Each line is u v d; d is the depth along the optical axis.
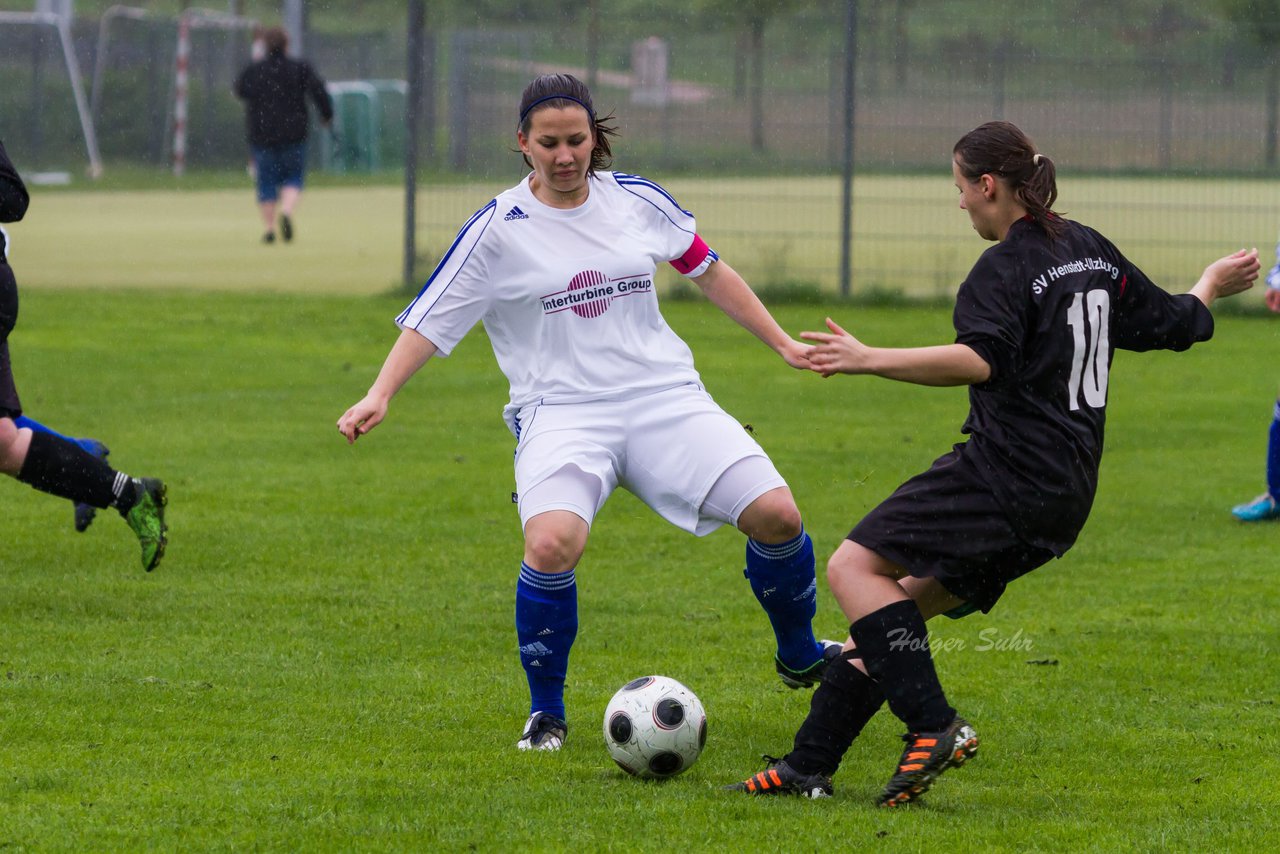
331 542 25.97
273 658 19.61
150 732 16.52
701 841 13.42
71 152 106.31
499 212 16.64
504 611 22.19
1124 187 73.12
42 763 15.37
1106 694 18.75
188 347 46.34
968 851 13.32
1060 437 14.26
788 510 16.36
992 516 14.20
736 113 78.56
